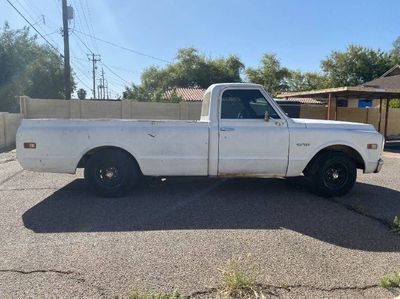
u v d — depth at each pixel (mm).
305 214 5719
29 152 6430
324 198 6723
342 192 6789
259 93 6703
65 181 8094
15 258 4051
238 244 4484
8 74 28125
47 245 4418
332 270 3842
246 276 3547
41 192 7039
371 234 4898
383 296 3373
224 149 6582
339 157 6742
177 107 21094
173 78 59844
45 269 3789
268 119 6633
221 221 5332
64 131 6418
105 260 4004
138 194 6805
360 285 3553
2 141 16172
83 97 49938
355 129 6883
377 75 50344
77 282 3527
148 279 3596
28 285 3467
